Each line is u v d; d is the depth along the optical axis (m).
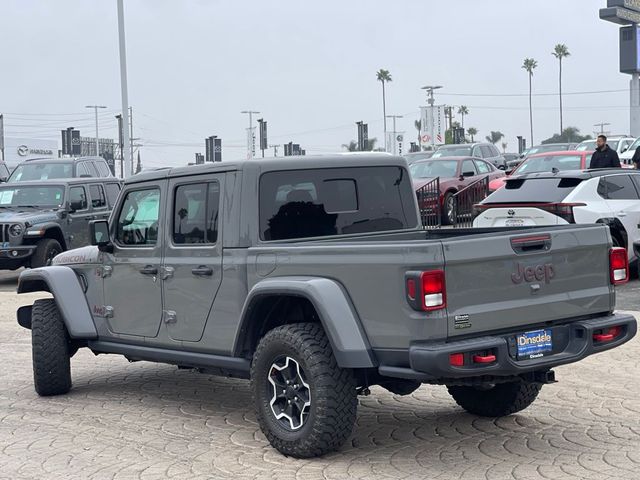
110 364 10.18
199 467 6.30
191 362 7.33
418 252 5.70
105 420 7.70
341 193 7.35
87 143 85.56
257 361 6.51
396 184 7.69
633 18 56.25
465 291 5.81
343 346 5.94
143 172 7.75
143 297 7.70
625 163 28.44
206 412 7.89
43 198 18.45
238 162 6.90
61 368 8.49
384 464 6.23
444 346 5.68
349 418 6.18
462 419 7.41
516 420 7.30
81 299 8.35
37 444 7.03
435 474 5.98
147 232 7.68
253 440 6.96
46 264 17.58
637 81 56.84
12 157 67.62
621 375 8.76
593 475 5.86
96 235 7.93
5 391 8.89
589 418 7.27
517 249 6.03
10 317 13.91
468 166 24.84
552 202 13.67
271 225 6.89
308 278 6.26
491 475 5.93
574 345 6.33
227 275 6.88
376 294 5.91
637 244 13.38
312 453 6.27
